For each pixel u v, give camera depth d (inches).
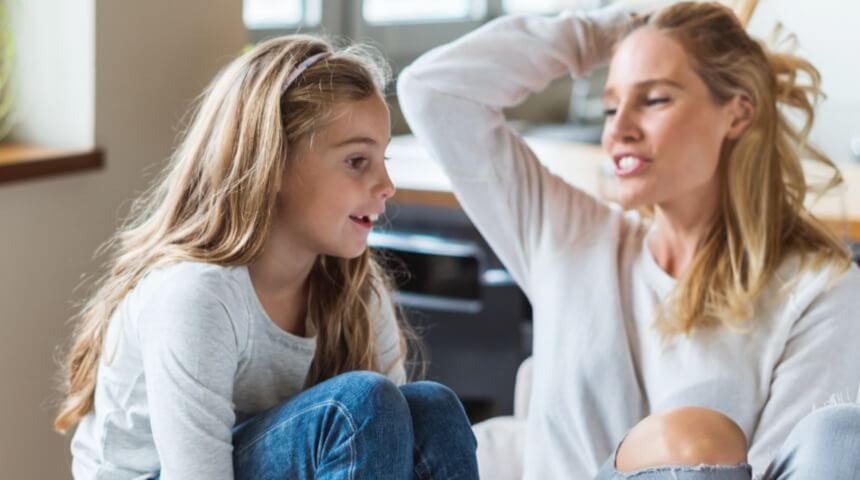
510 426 82.4
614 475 57.9
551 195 77.2
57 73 86.2
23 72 87.2
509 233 78.4
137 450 64.1
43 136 87.4
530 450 74.4
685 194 72.2
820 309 68.4
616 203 93.2
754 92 71.8
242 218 61.9
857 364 67.4
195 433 58.2
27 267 83.0
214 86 66.1
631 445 58.1
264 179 61.4
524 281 79.4
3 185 79.8
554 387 73.2
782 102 75.5
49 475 88.8
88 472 65.2
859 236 88.8
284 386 66.9
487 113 77.3
